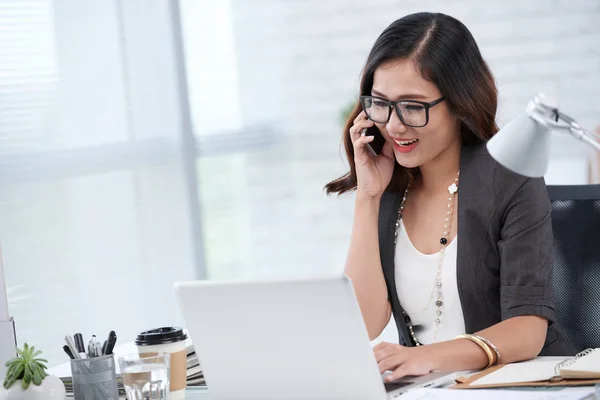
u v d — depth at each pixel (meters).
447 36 2.01
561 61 4.91
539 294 1.91
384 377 1.68
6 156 4.04
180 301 1.60
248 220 5.71
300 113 5.62
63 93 4.44
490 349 1.79
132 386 1.62
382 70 2.03
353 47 5.47
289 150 5.67
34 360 1.67
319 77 5.56
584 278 2.16
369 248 2.20
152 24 5.23
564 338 2.03
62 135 4.41
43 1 4.35
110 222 4.70
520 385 1.59
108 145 4.77
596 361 1.63
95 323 4.47
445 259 2.10
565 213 2.20
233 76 5.66
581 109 4.90
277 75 5.63
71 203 4.42
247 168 5.70
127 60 4.99
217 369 1.62
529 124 1.45
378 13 5.38
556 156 4.88
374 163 2.22
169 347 1.72
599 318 2.14
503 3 4.98
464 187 2.05
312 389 1.56
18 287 3.98
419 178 2.23
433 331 2.13
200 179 5.46
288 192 5.69
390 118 2.03
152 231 5.05
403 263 2.17
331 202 5.62
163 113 5.24
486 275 2.02
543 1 4.90
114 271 4.68
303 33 5.56
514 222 1.97
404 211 2.22
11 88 4.13
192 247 5.37
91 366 1.69
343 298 1.46
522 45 4.96
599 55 4.84
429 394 1.58
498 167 2.02
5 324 2.24
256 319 1.54
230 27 5.64
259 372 1.59
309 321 1.50
